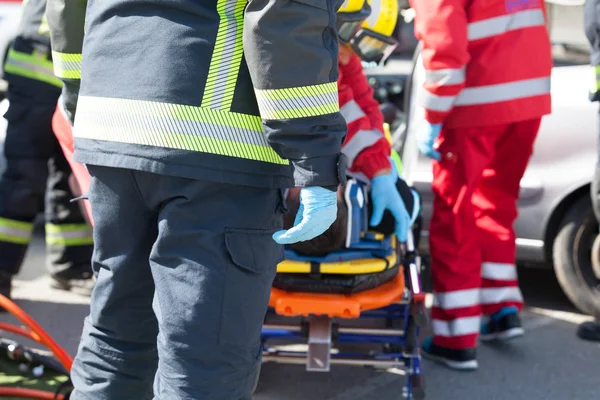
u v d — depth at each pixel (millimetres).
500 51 3887
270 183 2244
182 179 2166
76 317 4625
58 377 3705
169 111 2125
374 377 4086
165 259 2227
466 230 4094
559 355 4375
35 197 4434
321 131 2121
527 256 4699
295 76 2061
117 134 2178
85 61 2318
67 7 2461
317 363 3393
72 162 3652
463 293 4117
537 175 4566
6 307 3354
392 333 3553
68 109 2740
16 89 4320
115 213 2305
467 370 4168
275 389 3941
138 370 2482
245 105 2188
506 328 4371
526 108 3936
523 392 3963
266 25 2016
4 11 5410
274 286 3363
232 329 2225
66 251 4914
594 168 4438
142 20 2189
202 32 2148
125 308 2426
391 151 3949
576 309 4969
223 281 2191
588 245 4594
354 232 3312
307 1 2016
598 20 3914
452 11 3621
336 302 3260
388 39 3396
